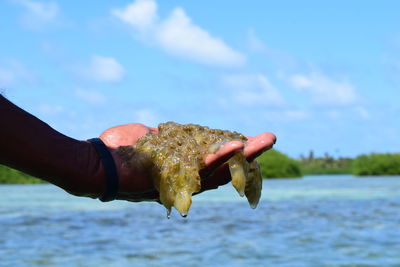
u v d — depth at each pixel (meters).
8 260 10.12
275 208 22.53
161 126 1.96
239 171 1.70
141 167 1.64
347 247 11.66
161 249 11.52
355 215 19.08
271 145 1.74
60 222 16.92
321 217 18.42
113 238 13.23
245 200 28.47
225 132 1.93
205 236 13.63
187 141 1.75
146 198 1.75
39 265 9.67
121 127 1.95
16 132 1.40
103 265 9.69
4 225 16.02
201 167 1.71
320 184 51.81
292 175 75.94
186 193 1.66
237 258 10.39
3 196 33.38
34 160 1.42
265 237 13.37
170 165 1.66
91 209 22.33
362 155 83.31
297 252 11.07
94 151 1.54
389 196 30.66
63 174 1.47
